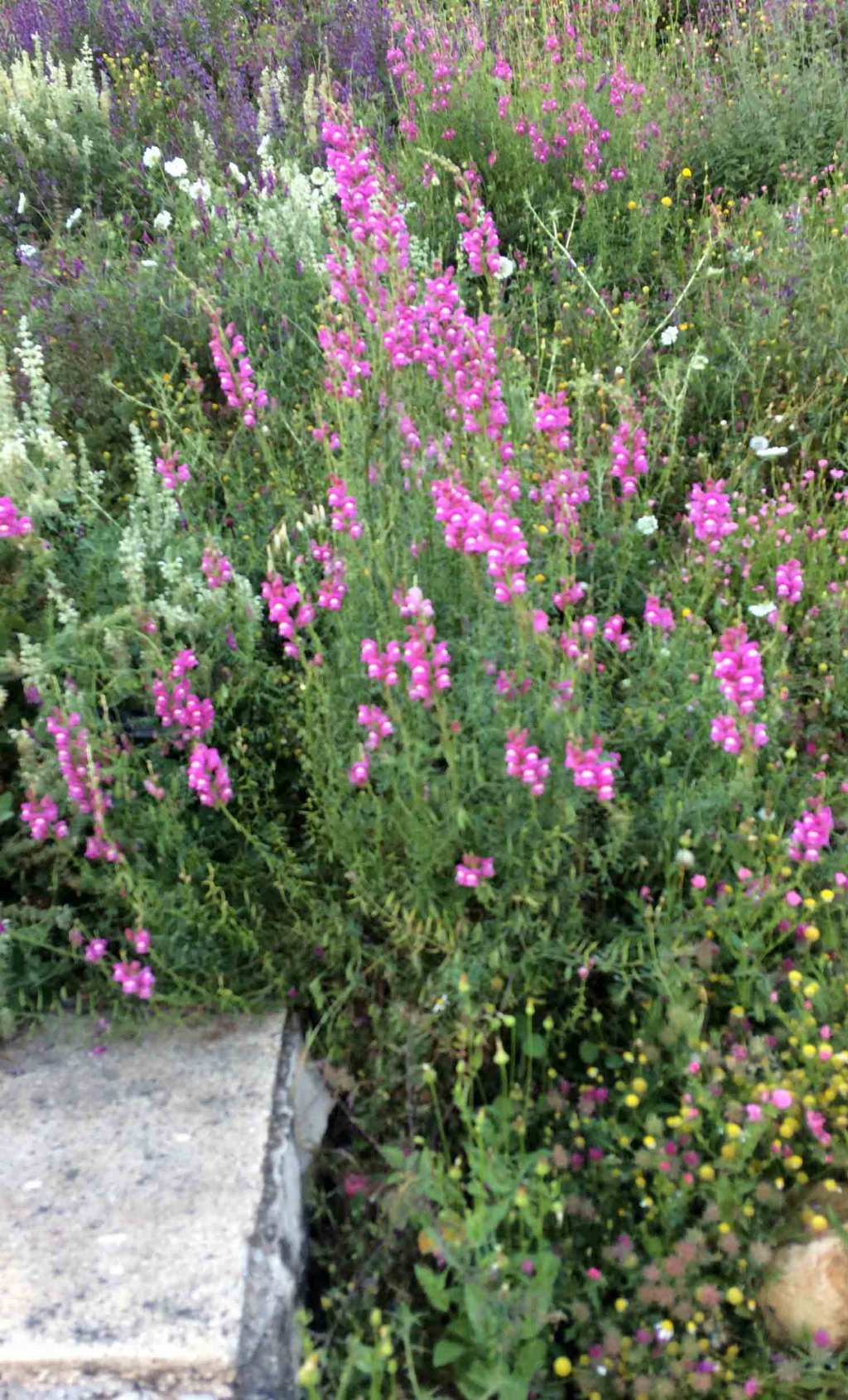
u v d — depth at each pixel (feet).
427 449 11.00
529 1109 8.75
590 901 9.83
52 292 17.08
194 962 9.59
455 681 10.02
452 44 22.12
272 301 15.98
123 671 10.39
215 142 21.95
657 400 14.71
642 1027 9.10
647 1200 8.05
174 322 15.79
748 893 8.99
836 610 11.79
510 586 8.96
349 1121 9.31
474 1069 8.42
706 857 9.68
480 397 11.02
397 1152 8.20
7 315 16.38
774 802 10.02
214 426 14.88
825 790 10.16
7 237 21.03
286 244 16.92
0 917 9.87
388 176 15.78
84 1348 7.02
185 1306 7.23
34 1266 7.50
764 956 9.33
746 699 8.64
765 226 17.94
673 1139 8.29
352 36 25.20
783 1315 7.77
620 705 10.46
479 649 9.74
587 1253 8.14
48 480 12.66
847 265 16.33
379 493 11.07
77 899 10.39
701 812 9.59
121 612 10.48
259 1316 7.34
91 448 14.43
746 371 14.65
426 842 9.09
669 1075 8.73
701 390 14.69
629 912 9.76
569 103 20.16
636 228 17.92
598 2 24.06
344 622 10.36
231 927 9.84
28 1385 7.00
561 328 16.19
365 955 9.61
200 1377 6.99
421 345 11.93
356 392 11.52
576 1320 7.89
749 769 9.16
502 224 18.72
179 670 10.00
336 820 9.64
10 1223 7.83
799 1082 8.30
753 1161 8.18
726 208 19.51
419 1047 8.98
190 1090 8.87
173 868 10.10
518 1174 7.96
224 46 25.63
